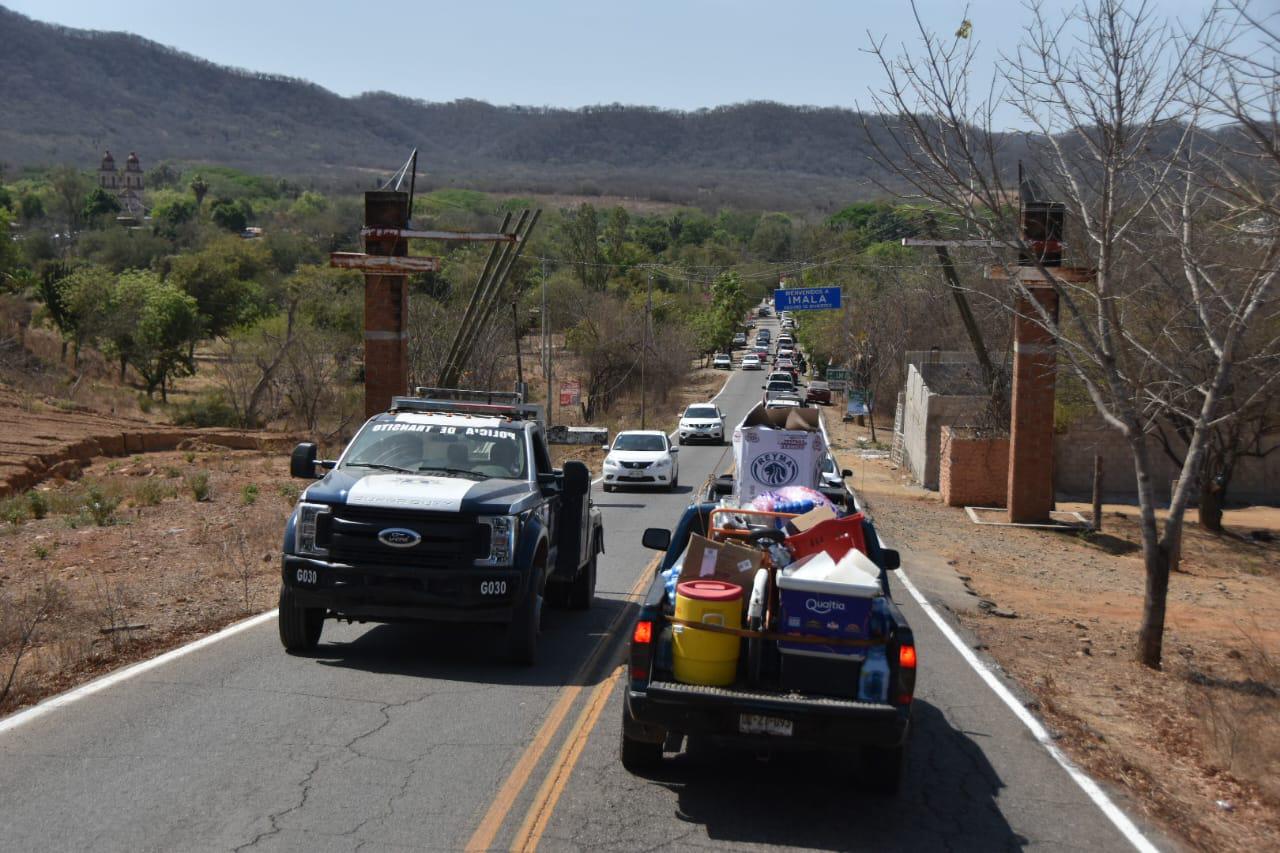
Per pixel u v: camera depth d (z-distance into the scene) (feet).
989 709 28.09
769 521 25.08
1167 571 35.81
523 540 29.32
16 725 22.74
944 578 51.55
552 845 17.97
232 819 18.31
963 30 32.24
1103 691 32.27
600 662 30.78
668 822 19.30
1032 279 57.00
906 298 170.40
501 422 34.06
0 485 61.98
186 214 536.01
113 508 57.57
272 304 259.60
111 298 168.35
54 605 33.19
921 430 106.52
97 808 18.52
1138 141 31.78
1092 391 36.01
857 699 20.17
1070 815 20.70
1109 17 31.53
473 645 32.48
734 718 19.85
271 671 27.99
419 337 115.34
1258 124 25.07
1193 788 23.84
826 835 19.12
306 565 28.45
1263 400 69.56
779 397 197.36
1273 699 31.37
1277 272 30.94
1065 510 88.22
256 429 124.06
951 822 20.04
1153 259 37.86
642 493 89.15
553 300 239.50
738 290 339.16
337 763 21.27
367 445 32.89
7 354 133.49
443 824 18.57
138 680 26.61
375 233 67.56
